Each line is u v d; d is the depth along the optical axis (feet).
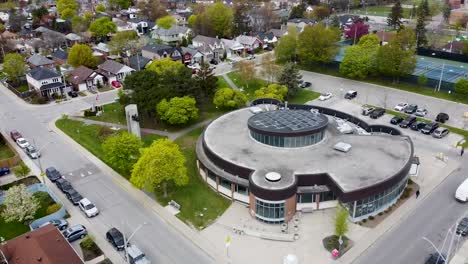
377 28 650.84
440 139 288.51
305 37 443.32
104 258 178.81
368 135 254.27
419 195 221.25
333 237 189.37
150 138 295.69
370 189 195.11
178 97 312.71
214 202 219.00
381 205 207.10
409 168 219.82
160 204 217.56
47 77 380.58
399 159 222.89
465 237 189.16
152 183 209.77
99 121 328.49
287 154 229.66
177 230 197.57
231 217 206.59
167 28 604.90
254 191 198.49
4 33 585.63
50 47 541.34
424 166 251.80
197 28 599.57
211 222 202.90
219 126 268.41
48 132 310.86
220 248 184.65
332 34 445.78
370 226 197.67
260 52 538.47
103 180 241.96
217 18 592.19
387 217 204.23
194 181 238.68
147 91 315.37
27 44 537.24
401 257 177.17
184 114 299.58
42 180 243.19
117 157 236.43
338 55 503.61
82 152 277.64
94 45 574.15
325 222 200.75
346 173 209.26
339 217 177.99
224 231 196.24
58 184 235.20
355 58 405.59
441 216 203.51
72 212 212.43
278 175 204.54
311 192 204.03
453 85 368.68
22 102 376.27
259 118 252.42
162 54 460.96
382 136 252.62
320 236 191.01
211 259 178.29
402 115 329.52
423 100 358.84
